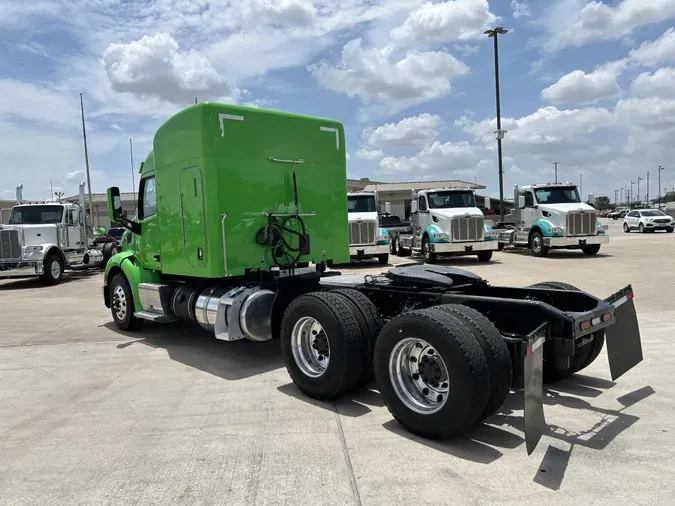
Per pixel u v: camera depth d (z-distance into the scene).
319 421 4.40
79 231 18.28
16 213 16.88
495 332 3.84
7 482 3.47
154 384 5.54
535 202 19.98
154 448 3.94
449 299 4.77
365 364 4.73
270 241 6.28
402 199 47.75
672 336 6.87
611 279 12.52
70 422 4.52
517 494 3.14
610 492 3.14
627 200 131.62
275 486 3.31
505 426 4.23
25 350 7.16
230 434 4.16
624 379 5.30
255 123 6.22
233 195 6.04
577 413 4.44
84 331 8.38
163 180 6.74
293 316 5.08
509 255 21.03
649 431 4.03
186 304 6.77
